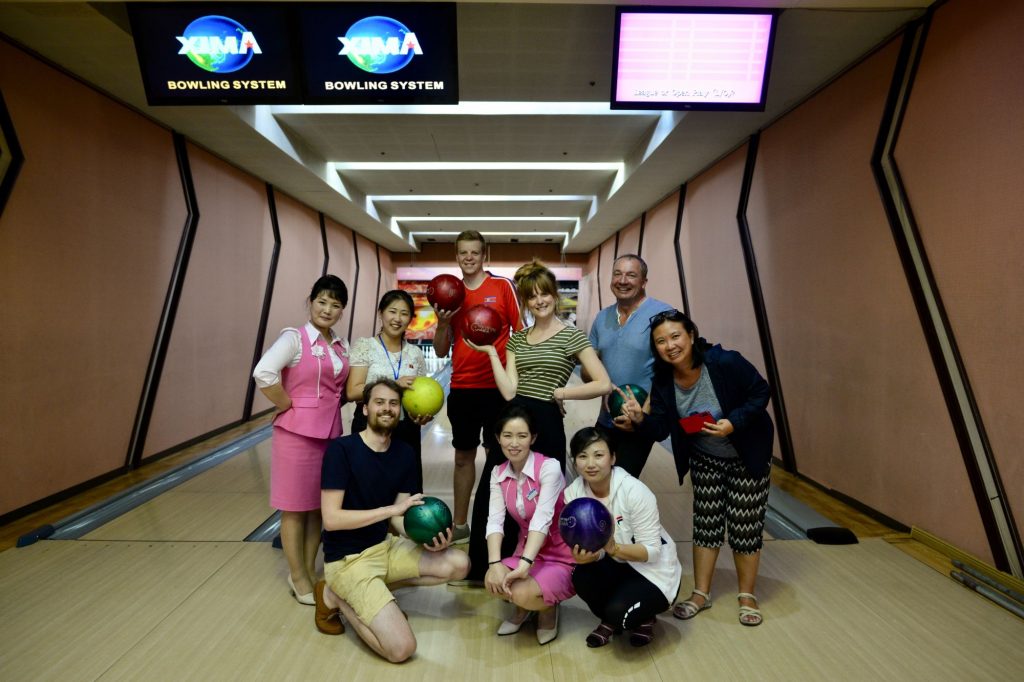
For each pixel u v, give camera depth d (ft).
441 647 5.79
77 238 11.10
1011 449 7.02
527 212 31.60
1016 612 6.34
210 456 14.14
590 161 20.67
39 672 5.32
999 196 7.07
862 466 9.95
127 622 6.25
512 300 8.02
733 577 7.41
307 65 8.82
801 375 12.01
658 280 23.70
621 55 8.93
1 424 9.42
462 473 8.23
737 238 15.34
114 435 12.23
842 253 10.46
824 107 11.08
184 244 14.83
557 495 5.83
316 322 6.64
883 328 9.32
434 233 39.96
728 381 5.98
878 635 5.97
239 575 7.45
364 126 16.81
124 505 10.36
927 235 8.38
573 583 5.63
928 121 8.32
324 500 5.65
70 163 10.91
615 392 6.54
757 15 8.61
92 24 9.19
